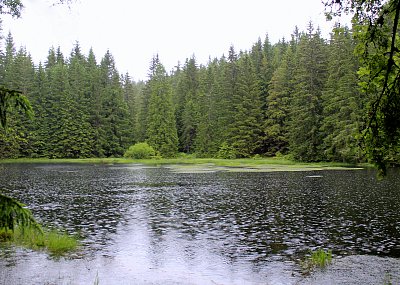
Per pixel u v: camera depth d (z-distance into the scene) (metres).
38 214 15.05
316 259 9.23
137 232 12.23
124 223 13.52
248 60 62.12
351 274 8.17
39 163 51.88
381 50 5.59
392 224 13.09
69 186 24.14
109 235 11.84
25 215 4.62
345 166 41.25
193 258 9.55
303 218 14.19
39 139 61.28
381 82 5.62
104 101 68.06
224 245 10.73
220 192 21.16
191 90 76.19
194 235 11.87
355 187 22.56
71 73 70.62
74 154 62.75
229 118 60.56
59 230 12.41
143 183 25.84
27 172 35.59
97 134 64.12
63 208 16.36
